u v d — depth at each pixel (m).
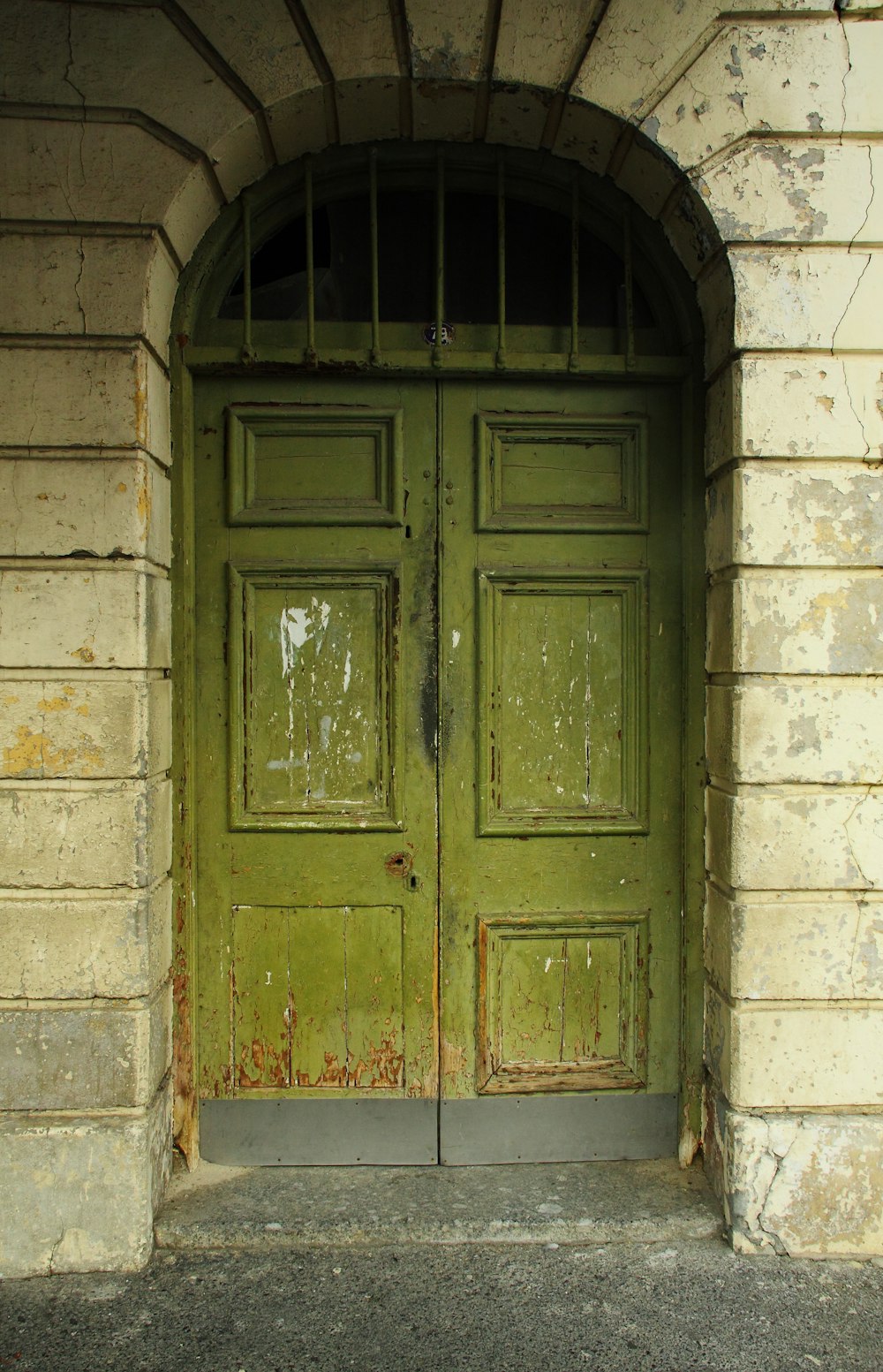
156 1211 2.52
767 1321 2.21
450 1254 2.44
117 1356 2.09
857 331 2.48
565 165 2.74
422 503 2.79
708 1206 2.59
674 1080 2.85
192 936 2.73
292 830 2.78
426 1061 2.82
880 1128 2.47
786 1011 2.50
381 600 2.79
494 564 2.80
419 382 2.78
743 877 2.49
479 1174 2.76
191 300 2.68
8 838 2.39
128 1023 2.41
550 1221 2.52
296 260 2.83
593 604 2.83
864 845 2.50
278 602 2.78
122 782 2.41
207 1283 2.33
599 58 2.44
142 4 2.39
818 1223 2.47
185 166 2.40
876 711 2.49
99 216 2.38
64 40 2.37
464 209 2.85
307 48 2.41
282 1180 2.71
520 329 2.79
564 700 2.83
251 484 2.77
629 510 2.82
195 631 2.76
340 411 2.76
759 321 2.47
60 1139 2.38
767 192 2.46
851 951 2.50
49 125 2.37
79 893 2.41
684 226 2.61
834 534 2.48
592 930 2.84
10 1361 2.07
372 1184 2.70
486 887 2.82
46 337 2.39
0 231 2.37
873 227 2.47
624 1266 2.40
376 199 2.72
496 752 2.81
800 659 2.48
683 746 2.81
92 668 2.40
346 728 2.80
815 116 2.46
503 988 2.84
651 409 2.82
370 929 2.81
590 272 2.85
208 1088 2.80
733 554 2.51
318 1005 2.80
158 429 2.54
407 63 2.42
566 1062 2.85
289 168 2.70
